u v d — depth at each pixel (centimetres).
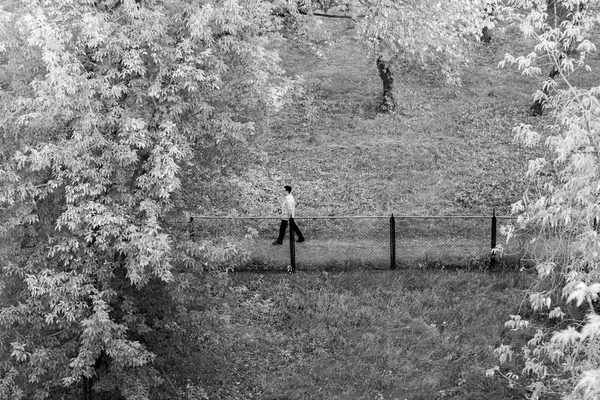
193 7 1235
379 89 3083
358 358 1571
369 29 2225
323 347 1617
